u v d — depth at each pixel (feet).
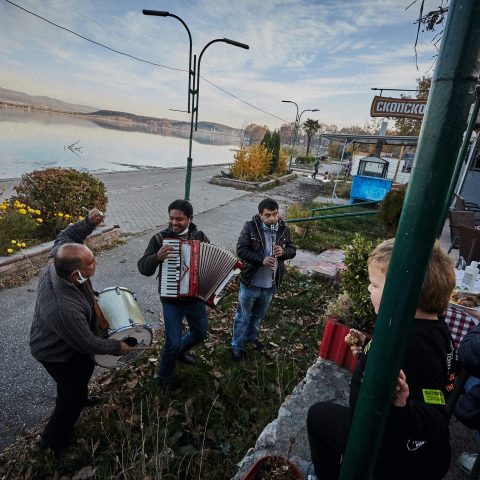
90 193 24.08
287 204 49.06
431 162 2.14
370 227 37.04
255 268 11.19
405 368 3.52
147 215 34.12
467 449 7.82
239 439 8.82
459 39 1.94
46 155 85.25
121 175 62.28
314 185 77.71
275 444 7.54
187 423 9.07
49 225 22.39
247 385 10.89
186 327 14.51
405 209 2.32
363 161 52.21
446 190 2.18
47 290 6.96
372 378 2.67
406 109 27.61
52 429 7.95
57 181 22.30
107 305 8.39
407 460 3.60
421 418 3.28
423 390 3.45
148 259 9.55
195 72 22.36
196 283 9.45
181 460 8.04
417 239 2.28
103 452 8.21
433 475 3.83
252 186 61.16
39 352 7.25
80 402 7.97
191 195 48.37
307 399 8.91
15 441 8.65
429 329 3.66
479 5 1.88
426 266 2.35
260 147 68.95
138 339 8.52
